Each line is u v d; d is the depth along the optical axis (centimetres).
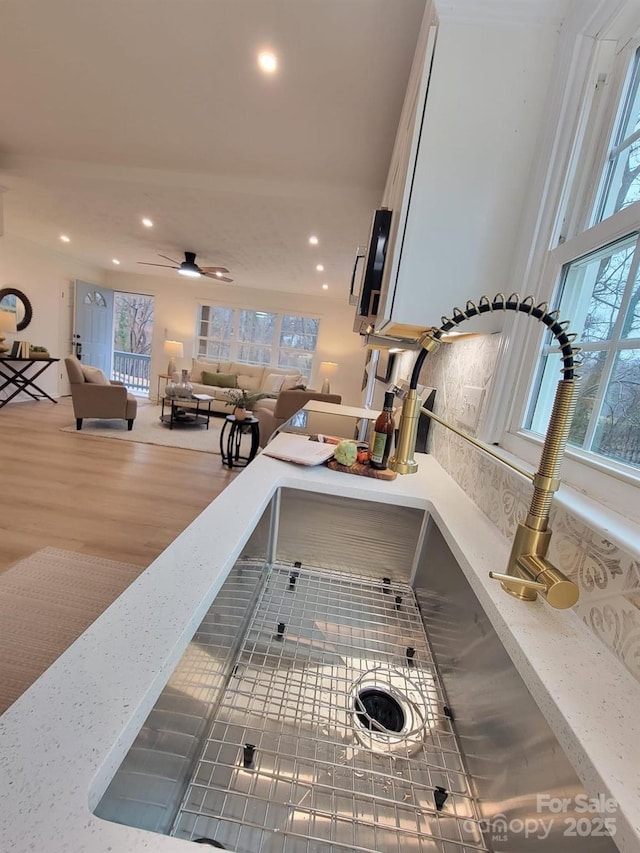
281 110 205
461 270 98
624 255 64
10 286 544
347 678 73
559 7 84
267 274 593
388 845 48
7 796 28
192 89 197
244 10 148
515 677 52
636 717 41
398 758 58
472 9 87
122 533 240
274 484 103
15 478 306
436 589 89
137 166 301
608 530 49
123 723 34
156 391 761
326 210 313
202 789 51
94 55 183
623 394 62
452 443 124
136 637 44
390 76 171
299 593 98
